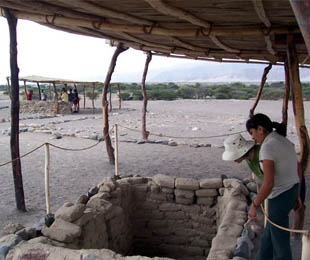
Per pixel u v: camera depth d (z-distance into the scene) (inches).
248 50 284.0
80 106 1227.2
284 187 113.1
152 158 376.2
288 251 117.0
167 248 223.1
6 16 201.8
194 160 366.3
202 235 214.4
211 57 354.3
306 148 165.3
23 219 210.4
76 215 155.1
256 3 121.7
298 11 47.1
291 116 828.6
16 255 125.9
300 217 166.6
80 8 160.7
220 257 131.1
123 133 547.5
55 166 343.9
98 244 169.5
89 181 291.6
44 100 988.6
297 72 172.6
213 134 543.5
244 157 121.0
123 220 201.2
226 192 201.5
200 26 177.5
